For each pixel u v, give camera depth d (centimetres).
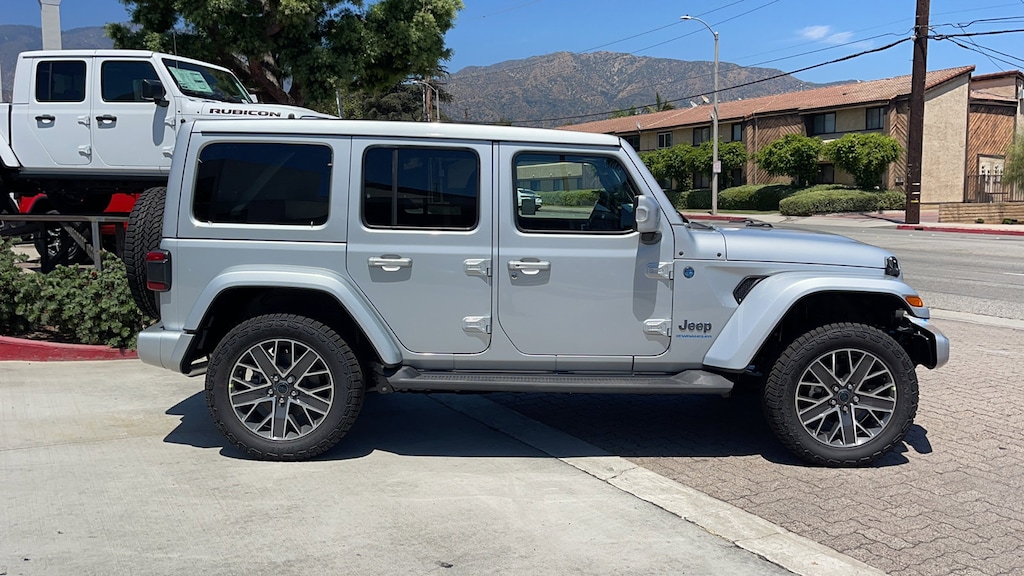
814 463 498
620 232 495
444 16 1717
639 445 538
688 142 5394
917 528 410
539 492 449
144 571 351
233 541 381
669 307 497
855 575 358
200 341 497
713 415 609
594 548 379
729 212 4400
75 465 477
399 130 487
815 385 495
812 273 499
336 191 486
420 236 488
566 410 618
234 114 988
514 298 493
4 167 992
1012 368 754
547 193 493
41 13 1477
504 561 365
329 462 493
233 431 486
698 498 442
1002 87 4612
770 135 4678
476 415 600
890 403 491
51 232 1085
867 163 3816
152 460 488
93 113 984
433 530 396
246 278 482
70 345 734
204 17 1491
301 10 1506
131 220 542
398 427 568
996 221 3297
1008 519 422
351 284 490
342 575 351
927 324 507
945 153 4069
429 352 499
